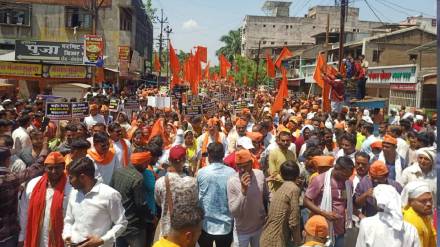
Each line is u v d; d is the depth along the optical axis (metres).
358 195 5.75
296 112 16.70
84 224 4.45
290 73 54.41
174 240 3.16
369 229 4.19
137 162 5.58
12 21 38.34
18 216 4.93
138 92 30.28
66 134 7.90
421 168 6.27
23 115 8.48
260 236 5.48
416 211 4.39
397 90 28.03
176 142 9.17
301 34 84.00
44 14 38.78
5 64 24.14
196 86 19.20
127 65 33.16
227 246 5.64
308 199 5.67
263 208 5.55
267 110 15.77
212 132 9.26
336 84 15.34
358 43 38.75
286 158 7.18
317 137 8.40
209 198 5.55
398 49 37.66
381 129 9.83
